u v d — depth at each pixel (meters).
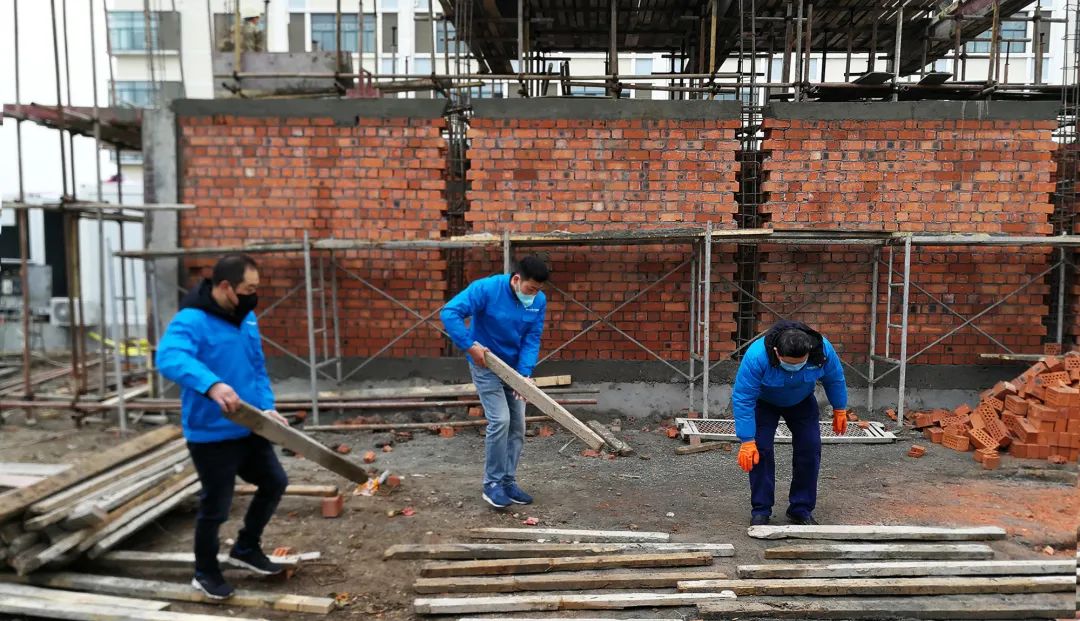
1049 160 6.86
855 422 6.76
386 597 3.62
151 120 7.01
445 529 4.44
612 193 6.97
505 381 4.50
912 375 7.12
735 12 8.84
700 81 8.71
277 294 7.15
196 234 7.09
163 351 3.11
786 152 6.93
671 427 6.74
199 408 3.22
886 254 7.01
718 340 7.12
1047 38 10.89
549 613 3.46
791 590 3.57
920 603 3.47
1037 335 7.02
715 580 3.66
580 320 7.15
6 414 7.43
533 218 7.02
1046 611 3.38
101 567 3.85
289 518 4.62
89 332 11.91
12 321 11.76
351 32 20.91
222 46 8.36
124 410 6.63
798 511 4.45
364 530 4.43
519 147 6.97
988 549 3.96
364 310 7.14
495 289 4.63
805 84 7.15
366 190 7.04
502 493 4.72
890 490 5.16
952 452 6.09
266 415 3.30
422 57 19.73
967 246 6.96
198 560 3.44
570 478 5.49
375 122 6.99
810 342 4.01
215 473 3.29
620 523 4.55
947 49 9.93
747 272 7.39
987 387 7.08
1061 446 5.77
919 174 6.91
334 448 6.26
